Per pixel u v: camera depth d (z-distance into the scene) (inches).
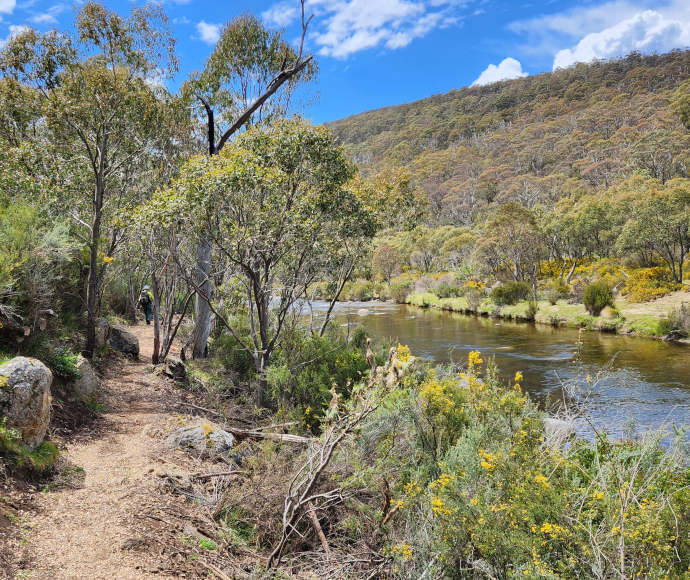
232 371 453.4
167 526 164.9
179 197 329.1
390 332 1162.6
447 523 150.2
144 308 717.3
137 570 133.0
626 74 7716.5
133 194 466.0
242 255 351.3
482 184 4825.3
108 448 225.6
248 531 182.2
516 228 1854.1
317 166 388.8
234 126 557.6
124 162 401.1
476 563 139.8
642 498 139.1
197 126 558.3
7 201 333.4
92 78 344.8
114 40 361.7
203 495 196.9
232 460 234.5
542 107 7623.0
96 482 184.7
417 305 1987.0
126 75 372.5
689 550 125.6
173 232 358.9
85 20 349.4
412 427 214.2
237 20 587.8
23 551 127.6
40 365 193.9
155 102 396.5
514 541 133.0
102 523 154.2
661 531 121.6
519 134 6633.9
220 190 323.9
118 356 430.0
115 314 697.0
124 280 725.9
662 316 1099.3
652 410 470.6
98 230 360.8
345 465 196.9
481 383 221.1
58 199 375.6
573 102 7362.2
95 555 135.2
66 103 343.3
